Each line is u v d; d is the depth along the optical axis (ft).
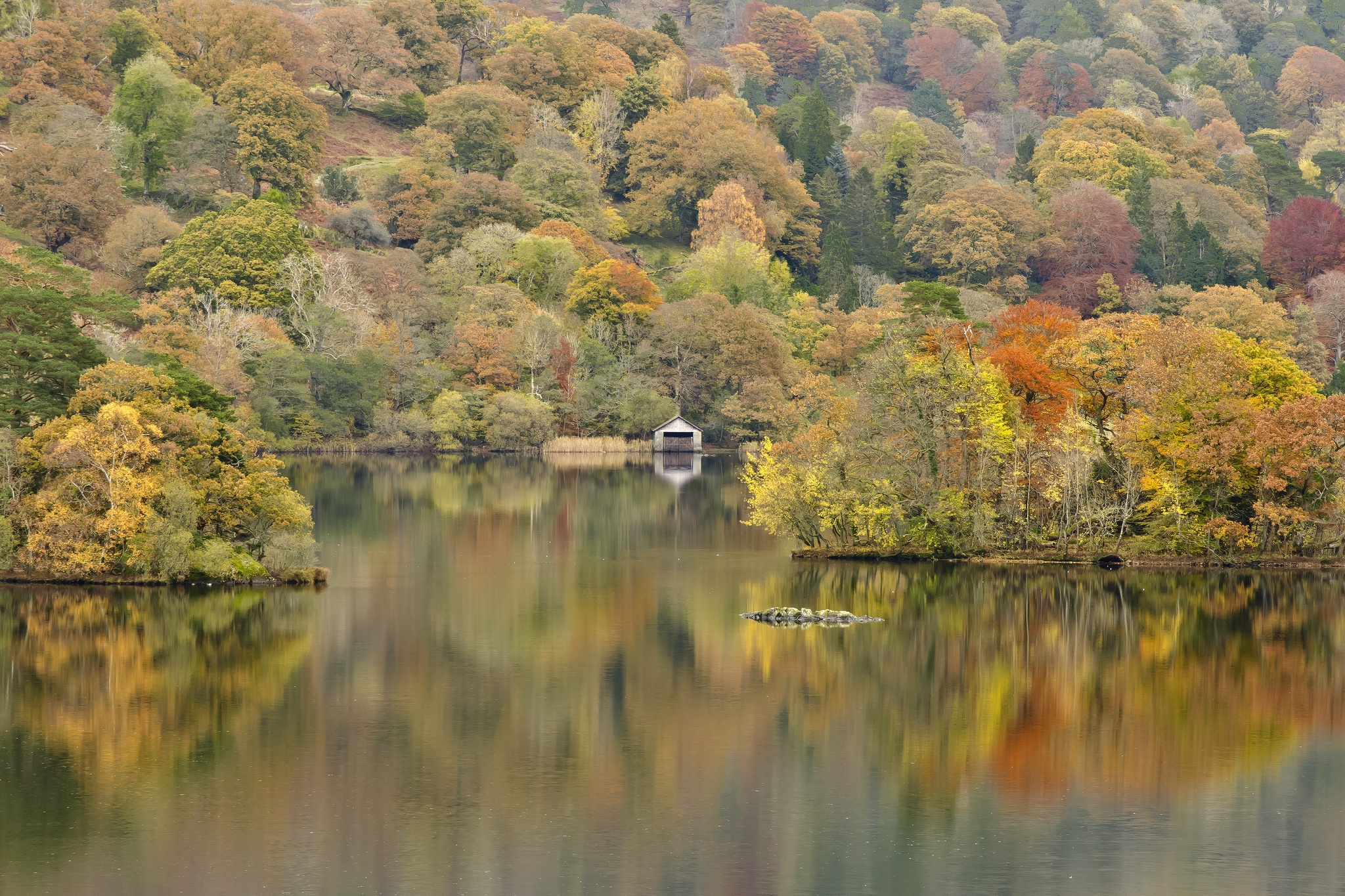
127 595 284.00
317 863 144.77
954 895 138.00
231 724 193.67
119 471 289.74
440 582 312.09
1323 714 201.67
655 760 179.52
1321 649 243.81
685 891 138.41
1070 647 245.04
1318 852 149.18
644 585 307.78
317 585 305.32
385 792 166.40
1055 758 181.68
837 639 250.78
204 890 137.49
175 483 294.66
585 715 199.93
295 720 195.52
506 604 282.77
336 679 219.00
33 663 227.61
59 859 145.18
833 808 162.91
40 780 169.07
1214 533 330.54
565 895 137.49
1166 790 169.58
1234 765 179.22
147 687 212.64
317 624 260.42
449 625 260.42
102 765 174.91
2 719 195.21
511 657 234.58
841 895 137.90
